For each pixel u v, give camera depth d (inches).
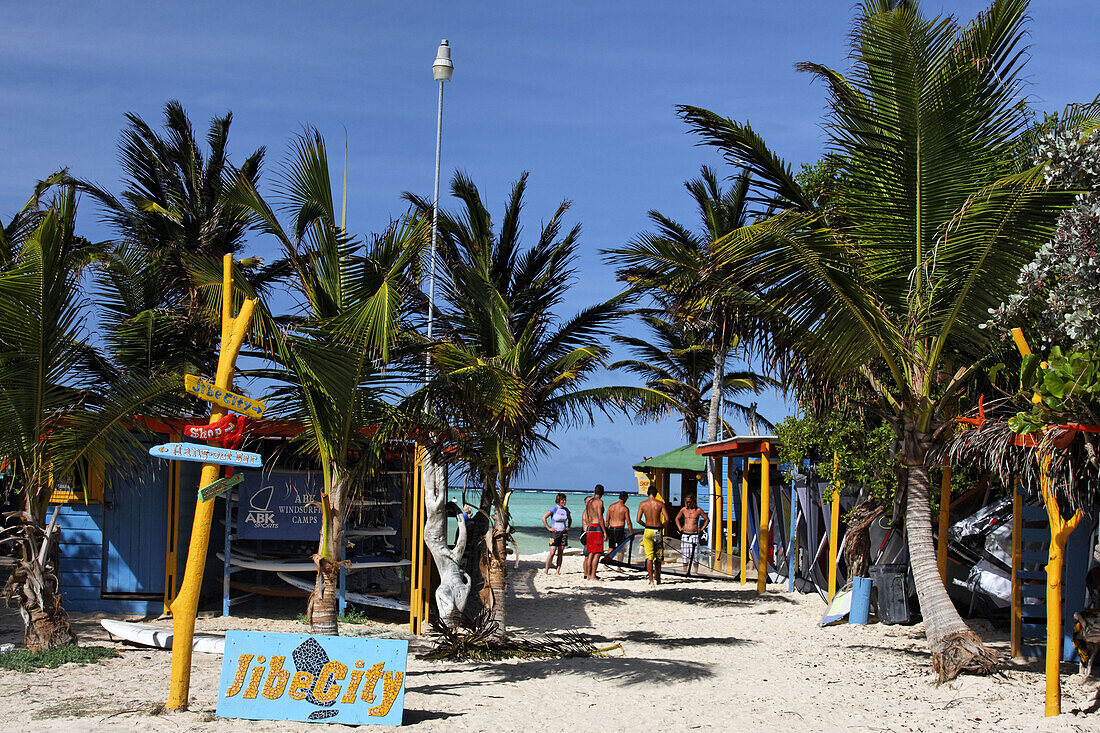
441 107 576.1
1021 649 378.9
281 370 339.9
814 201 414.6
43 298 358.0
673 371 1133.1
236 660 283.3
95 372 509.7
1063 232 289.0
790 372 394.6
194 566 289.3
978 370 382.6
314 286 362.0
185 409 442.9
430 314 498.0
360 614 525.0
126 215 880.3
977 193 348.8
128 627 415.5
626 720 301.4
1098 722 274.4
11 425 368.2
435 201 533.6
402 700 284.2
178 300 789.2
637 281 538.0
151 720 273.0
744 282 382.6
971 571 447.5
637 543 813.9
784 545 754.2
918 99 365.4
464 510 508.4
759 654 432.8
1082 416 273.0
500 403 408.8
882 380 432.5
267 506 513.0
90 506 509.4
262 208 359.3
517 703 322.3
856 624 511.2
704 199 939.3
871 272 379.9
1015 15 362.9
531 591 691.4
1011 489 382.0
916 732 281.6
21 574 381.7
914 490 370.9
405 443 430.9
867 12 367.2
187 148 936.9
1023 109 367.9
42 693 310.2
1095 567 351.3
